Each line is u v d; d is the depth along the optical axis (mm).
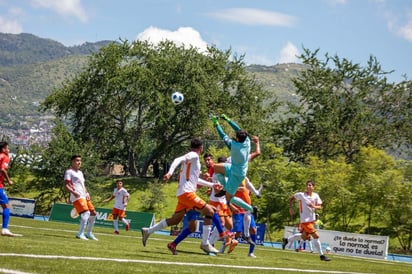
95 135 66062
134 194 59625
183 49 67812
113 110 67188
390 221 40875
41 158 54594
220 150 46594
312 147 62219
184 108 64750
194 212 13453
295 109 62375
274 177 45594
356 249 31906
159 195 54250
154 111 64125
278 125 64125
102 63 64562
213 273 10031
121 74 63375
